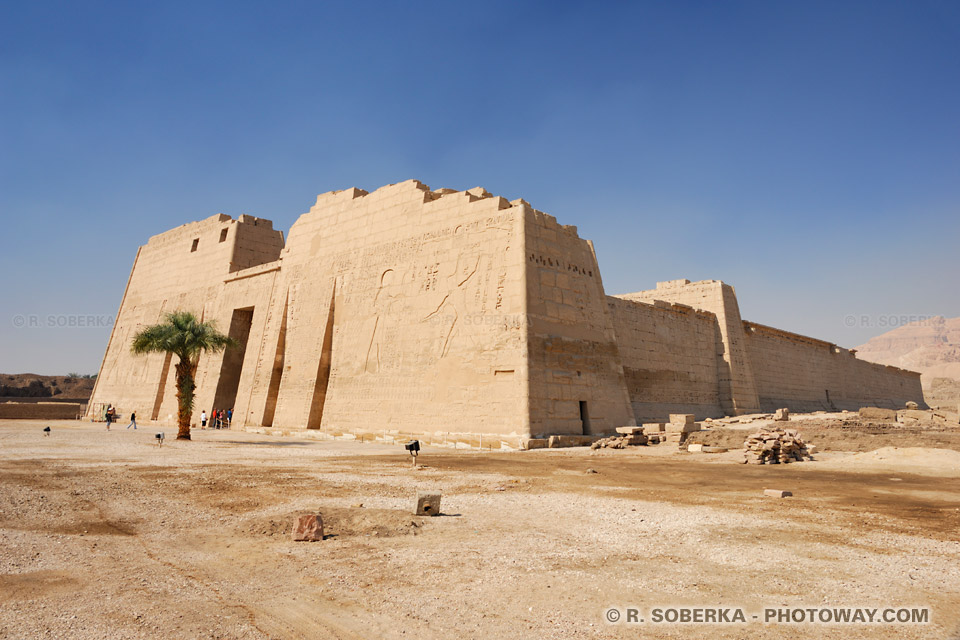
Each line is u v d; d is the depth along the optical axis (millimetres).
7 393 74125
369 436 28609
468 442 24203
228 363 41125
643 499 10062
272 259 46188
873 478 12844
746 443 16781
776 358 44875
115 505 9102
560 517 8477
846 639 4148
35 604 4789
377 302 31172
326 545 6895
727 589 5266
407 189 31969
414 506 9273
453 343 26578
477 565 6023
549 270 26062
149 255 54656
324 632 4379
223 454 18125
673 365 35250
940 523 7941
